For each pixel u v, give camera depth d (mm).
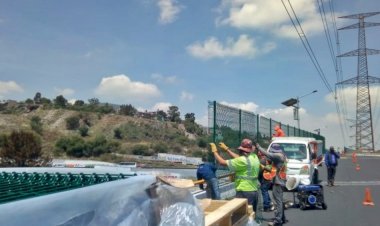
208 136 13617
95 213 2693
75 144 68312
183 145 74438
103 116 100062
